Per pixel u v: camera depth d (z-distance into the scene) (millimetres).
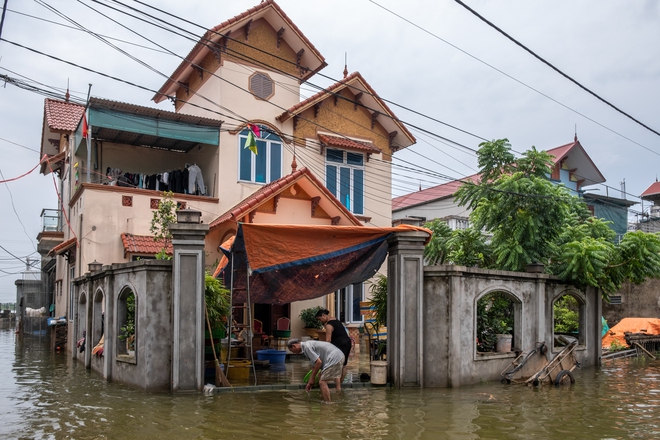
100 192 17812
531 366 13672
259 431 8062
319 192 18750
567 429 8484
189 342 10664
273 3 20781
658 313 24672
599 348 16625
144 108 18344
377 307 13844
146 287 10766
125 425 8367
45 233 24562
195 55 21016
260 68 21062
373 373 11836
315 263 12375
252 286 13492
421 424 8617
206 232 10867
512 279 13688
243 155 20250
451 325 11938
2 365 15828
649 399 10961
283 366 15344
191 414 9055
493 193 16891
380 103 22594
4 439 7672
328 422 8648
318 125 21594
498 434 8125
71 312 20453
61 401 10172
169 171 21969
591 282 14883
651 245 15281
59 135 25844
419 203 32750
